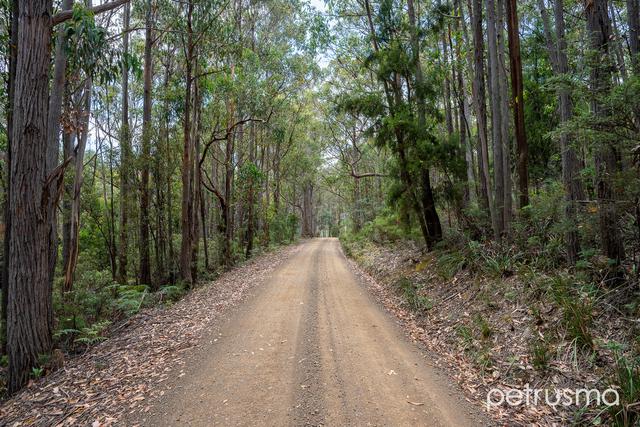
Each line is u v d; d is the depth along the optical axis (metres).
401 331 6.88
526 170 8.41
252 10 21.67
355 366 5.21
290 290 10.91
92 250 20.53
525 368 4.68
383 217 18.53
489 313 6.42
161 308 9.97
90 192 18.86
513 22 8.30
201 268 17.33
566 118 6.18
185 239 13.98
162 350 5.96
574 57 5.34
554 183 8.93
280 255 22.56
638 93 3.76
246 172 20.38
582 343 4.57
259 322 7.46
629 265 5.36
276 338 6.44
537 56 13.26
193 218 16.11
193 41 13.62
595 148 4.62
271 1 21.27
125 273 15.66
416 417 3.89
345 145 30.02
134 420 3.90
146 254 15.43
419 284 9.76
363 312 8.26
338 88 22.70
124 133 15.30
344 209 48.12
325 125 28.80
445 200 11.82
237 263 19.64
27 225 6.18
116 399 4.39
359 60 16.23
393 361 5.40
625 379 3.70
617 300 4.95
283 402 4.21
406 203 11.63
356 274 14.44
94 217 18.75
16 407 4.70
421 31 11.86
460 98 13.93
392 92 11.95
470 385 4.64
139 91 21.09
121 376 5.06
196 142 16.02
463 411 4.02
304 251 25.22
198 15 12.72
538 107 12.81
